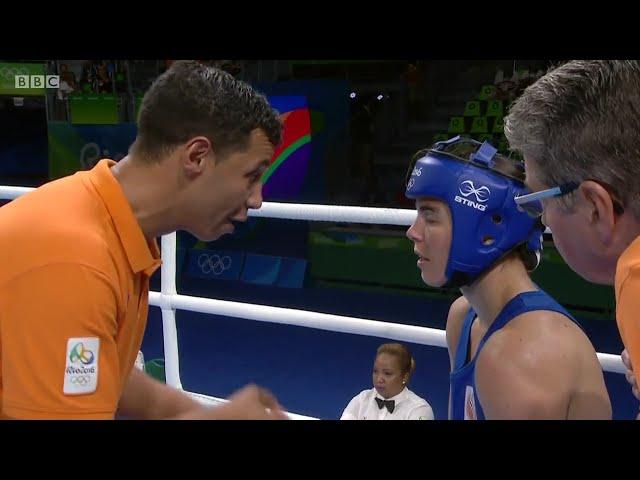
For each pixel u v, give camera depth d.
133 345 1.43
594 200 1.04
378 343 6.75
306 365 6.14
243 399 1.20
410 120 12.80
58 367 1.16
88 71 12.48
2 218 1.25
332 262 9.48
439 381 5.74
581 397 1.28
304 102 9.95
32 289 1.16
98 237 1.24
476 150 1.39
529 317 1.33
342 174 10.69
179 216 1.36
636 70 1.01
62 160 11.19
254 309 2.88
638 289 0.98
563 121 1.05
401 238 8.98
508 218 1.35
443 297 8.64
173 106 1.28
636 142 0.99
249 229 10.20
